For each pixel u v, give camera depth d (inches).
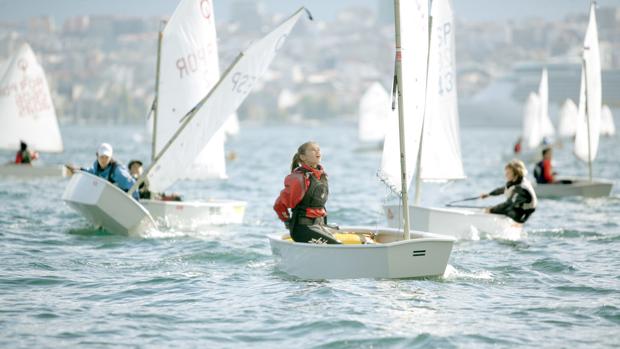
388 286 1567.4
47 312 1393.9
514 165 2333.9
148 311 1408.7
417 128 1692.9
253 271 1763.0
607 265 1872.5
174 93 2642.7
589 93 3732.8
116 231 2288.4
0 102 4542.3
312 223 1648.6
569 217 2906.0
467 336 1264.8
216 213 2527.1
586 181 3737.7
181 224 2431.1
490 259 1951.3
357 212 3161.9
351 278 1609.3
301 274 1654.8
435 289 1565.0
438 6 2603.3
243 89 2407.7
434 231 2276.1
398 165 1694.1
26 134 4591.5
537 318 1369.3
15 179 4456.2
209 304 1457.9
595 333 1285.7
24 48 4530.0
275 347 1218.0
